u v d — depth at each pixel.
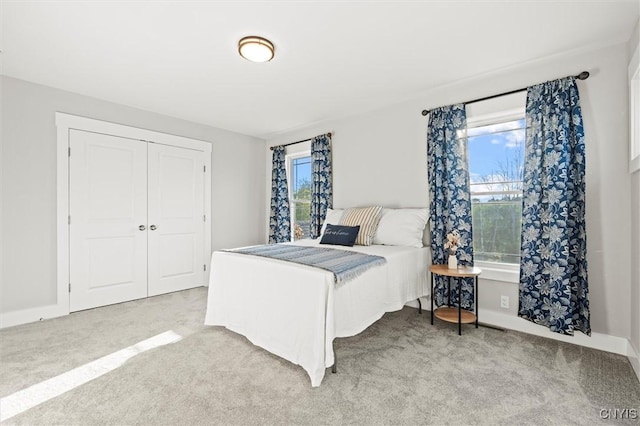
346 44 2.22
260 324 2.22
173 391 1.72
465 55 2.38
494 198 2.84
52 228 2.98
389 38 2.15
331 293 1.82
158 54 2.36
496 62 2.49
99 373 1.91
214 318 2.59
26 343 2.35
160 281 3.79
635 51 1.97
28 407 1.57
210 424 1.46
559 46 2.24
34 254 2.88
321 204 4.08
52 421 1.47
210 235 4.32
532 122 2.47
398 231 3.04
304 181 4.70
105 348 2.26
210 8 1.83
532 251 2.46
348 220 3.32
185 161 4.05
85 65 2.54
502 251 2.80
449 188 2.94
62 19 1.92
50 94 2.96
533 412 1.54
